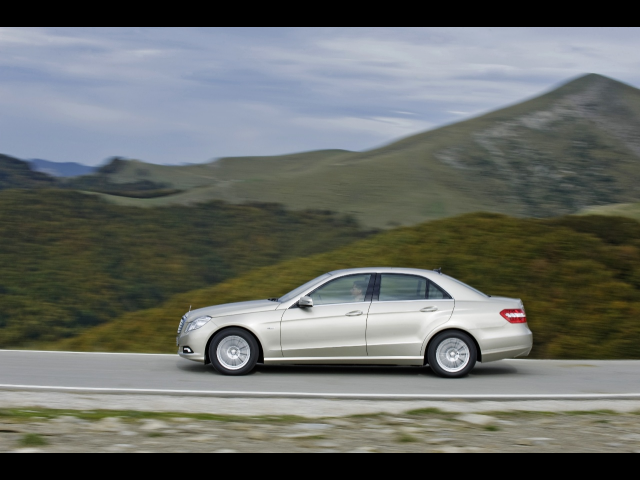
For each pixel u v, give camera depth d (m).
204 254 136.62
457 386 8.89
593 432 6.53
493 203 177.88
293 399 7.86
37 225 132.62
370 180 189.75
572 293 17.36
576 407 7.62
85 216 142.88
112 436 6.10
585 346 13.93
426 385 8.95
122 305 107.50
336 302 9.58
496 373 10.12
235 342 9.52
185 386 8.61
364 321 9.43
